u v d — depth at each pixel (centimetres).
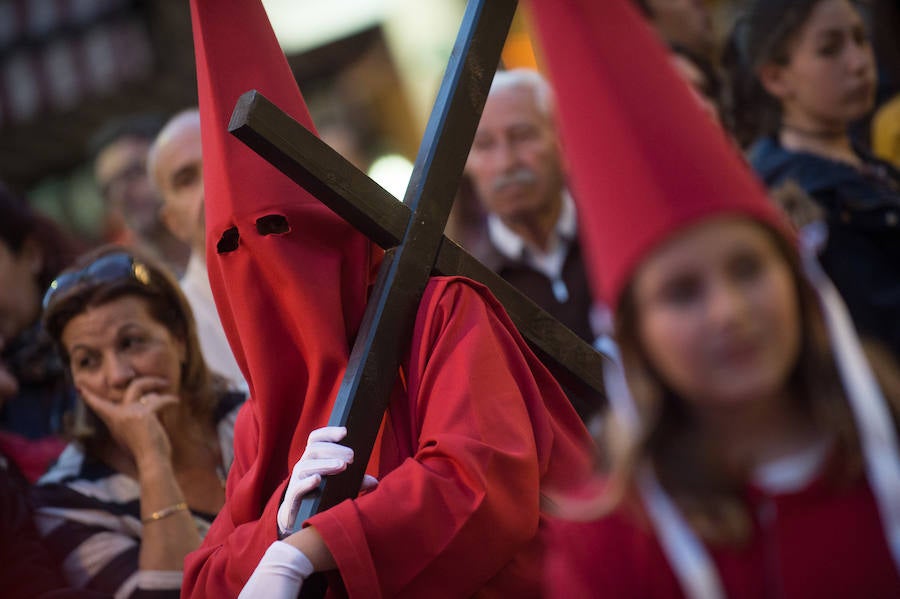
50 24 2425
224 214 603
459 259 607
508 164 982
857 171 849
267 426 604
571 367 627
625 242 368
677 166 366
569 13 394
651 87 381
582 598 397
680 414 392
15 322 995
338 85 2442
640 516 392
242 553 566
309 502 536
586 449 608
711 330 360
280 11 2327
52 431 951
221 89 619
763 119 903
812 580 373
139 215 1245
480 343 573
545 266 1005
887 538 371
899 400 402
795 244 376
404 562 516
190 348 812
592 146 383
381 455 586
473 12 635
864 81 872
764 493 383
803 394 383
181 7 2288
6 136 2506
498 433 547
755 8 897
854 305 787
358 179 582
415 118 2353
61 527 773
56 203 2577
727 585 382
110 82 2356
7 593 729
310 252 602
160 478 758
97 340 781
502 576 545
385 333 572
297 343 606
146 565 737
